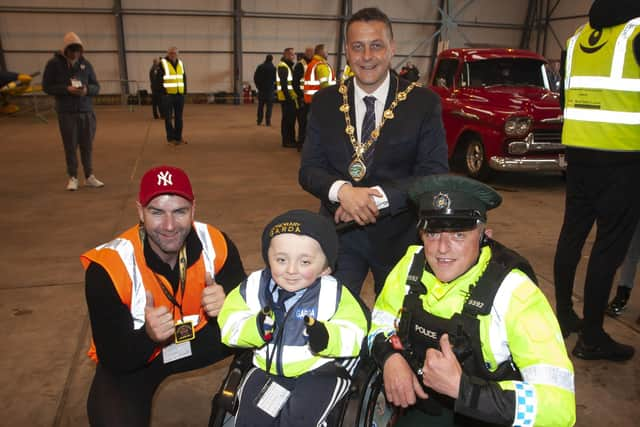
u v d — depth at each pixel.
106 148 9.99
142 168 8.11
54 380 2.70
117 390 1.87
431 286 1.54
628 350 2.88
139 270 1.82
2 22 17.78
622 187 2.60
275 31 20.00
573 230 2.96
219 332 2.04
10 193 6.54
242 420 1.55
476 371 1.43
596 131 2.61
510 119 6.52
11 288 3.80
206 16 19.33
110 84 19.30
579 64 2.70
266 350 1.59
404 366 1.50
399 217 2.17
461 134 7.48
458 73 7.79
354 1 20.09
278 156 9.33
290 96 9.99
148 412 1.94
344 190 2.05
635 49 2.43
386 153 2.11
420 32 20.86
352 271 2.26
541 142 6.59
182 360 2.05
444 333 1.45
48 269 4.16
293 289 1.58
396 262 2.26
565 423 1.30
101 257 1.77
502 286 1.40
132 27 18.91
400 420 1.72
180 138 10.43
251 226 5.29
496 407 1.30
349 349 1.53
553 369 1.33
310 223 1.58
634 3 2.44
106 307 1.74
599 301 2.79
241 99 20.28
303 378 1.57
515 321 1.37
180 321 1.93
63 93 6.16
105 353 1.77
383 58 2.02
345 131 2.16
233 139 11.34
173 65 9.92
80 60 6.25
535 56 7.86
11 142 10.73
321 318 1.59
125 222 5.40
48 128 13.02
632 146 2.53
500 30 21.16
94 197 6.35
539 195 6.68
